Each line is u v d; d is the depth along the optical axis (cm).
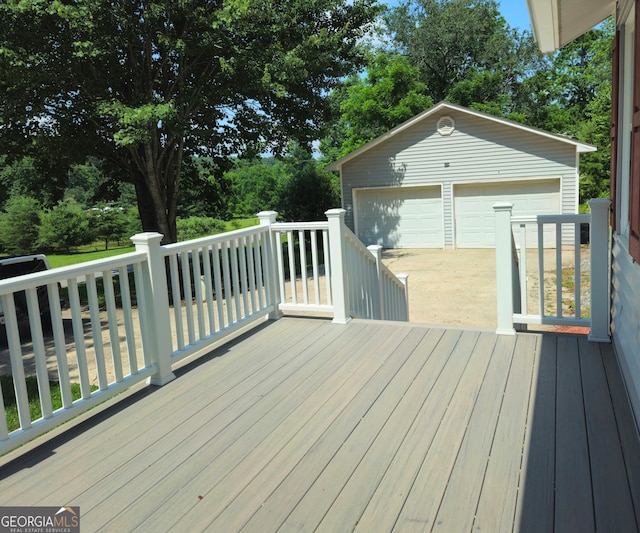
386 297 586
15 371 243
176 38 973
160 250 330
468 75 2617
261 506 196
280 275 468
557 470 209
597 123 1828
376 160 1591
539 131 1373
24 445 258
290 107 1184
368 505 192
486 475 208
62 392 268
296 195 1928
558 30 387
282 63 1004
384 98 2119
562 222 367
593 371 309
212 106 1055
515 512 184
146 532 185
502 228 374
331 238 432
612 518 178
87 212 3042
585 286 968
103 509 200
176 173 1155
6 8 793
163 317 332
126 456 241
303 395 299
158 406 297
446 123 1487
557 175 1394
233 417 276
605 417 251
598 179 1819
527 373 311
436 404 276
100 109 891
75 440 260
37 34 848
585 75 2516
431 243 1584
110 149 1102
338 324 439
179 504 201
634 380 248
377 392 297
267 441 247
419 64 2628
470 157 1478
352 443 240
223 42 955
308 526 182
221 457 235
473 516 183
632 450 221
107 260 293
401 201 1600
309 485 208
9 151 1051
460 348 362
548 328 712
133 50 982
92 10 837
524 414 259
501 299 383
